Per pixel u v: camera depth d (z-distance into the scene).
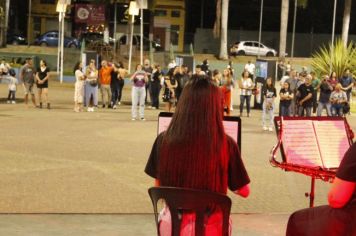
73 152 14.88
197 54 58.94
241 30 66.56
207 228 4.49
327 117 6.28
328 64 36.47
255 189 11.38
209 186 4.54
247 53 59.03
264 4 69.31
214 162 4.52
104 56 47.72
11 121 20.81
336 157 6.18
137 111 24.88
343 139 6.26
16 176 11.79
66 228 8.31
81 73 25.11
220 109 4.60
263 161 14.68
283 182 12.16
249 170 13.38
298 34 65.75
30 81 26.84
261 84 30.48
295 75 26.52
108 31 55.06
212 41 64.25
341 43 38.31
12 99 27.83
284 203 10.33
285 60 53.25
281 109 22.53
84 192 10.64
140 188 11.14
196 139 4.50
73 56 47.62
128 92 36.06
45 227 8.32
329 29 69.44
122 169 12.91
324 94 25.41
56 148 15.38
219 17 55.75
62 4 37.84
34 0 65.12
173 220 4.52
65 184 11.24
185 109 4.56
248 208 9.88
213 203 4.44
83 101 25.92
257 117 26.31
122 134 18.58
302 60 54.88
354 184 4.40
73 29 64.00
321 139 6.18
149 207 9.71
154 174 4.80
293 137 6.11
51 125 20.12
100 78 27.36
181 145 4.53
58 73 41.56
